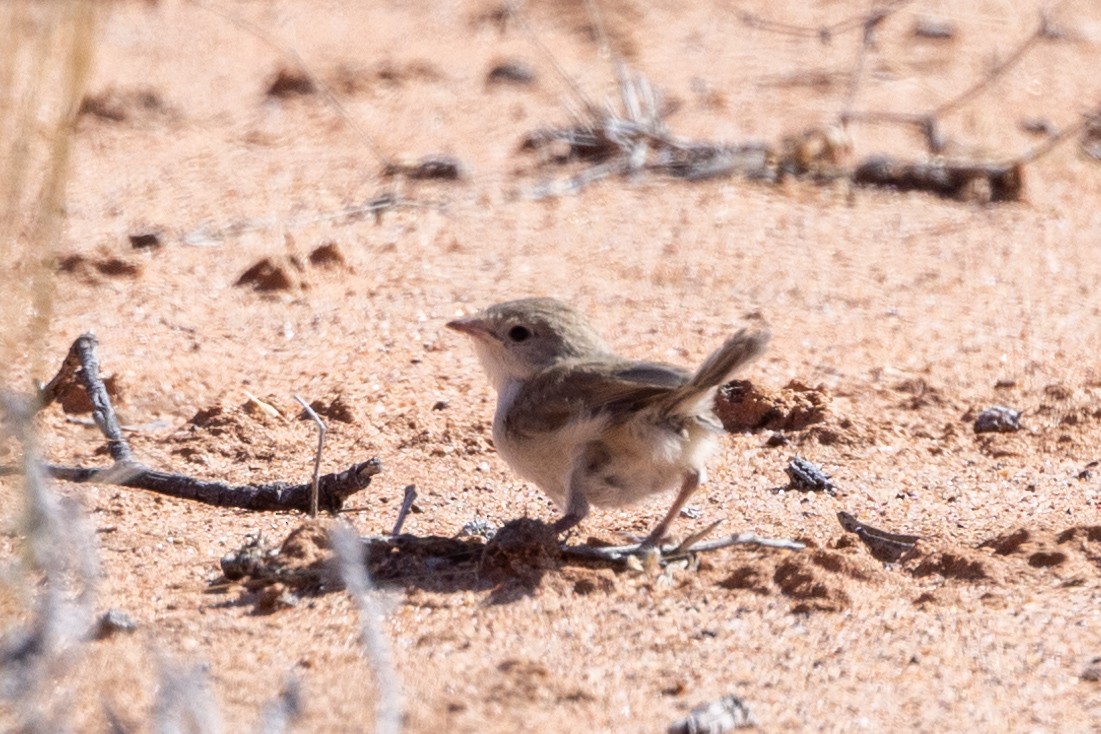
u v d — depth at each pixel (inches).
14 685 382.9
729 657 451.8
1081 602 484.1
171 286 884.0
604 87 1358.3
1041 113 1325.0
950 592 493.7
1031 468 655.1
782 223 1023.6
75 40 494.3
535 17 1633.9
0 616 437.1
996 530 566.6
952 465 661.9
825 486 623.5
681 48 1521.9
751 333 485.1
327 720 406.6
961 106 1326.3
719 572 513.7
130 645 452.8
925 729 406.0
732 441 681.6
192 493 593.6
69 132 476.1
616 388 513.0
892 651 453.7
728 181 1105.4
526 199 1061.1
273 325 831.1
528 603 483.2
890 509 601.3
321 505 587.5
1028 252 976.3
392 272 916.0
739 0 1697.8
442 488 622.5
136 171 1121.4
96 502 589.3
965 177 1103.6
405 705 414.0
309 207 1045.8
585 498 523.2
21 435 433.7
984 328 834.2
